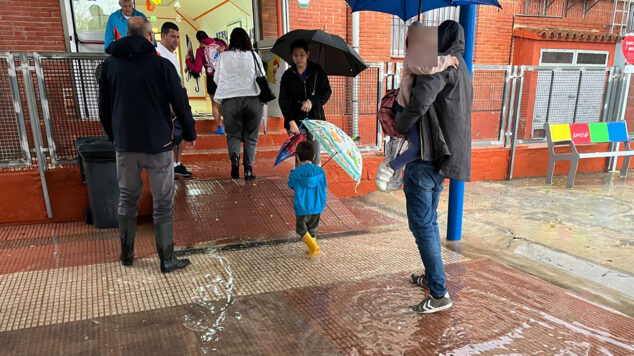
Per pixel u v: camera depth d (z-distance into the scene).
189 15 14.46
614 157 8.58
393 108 3.07
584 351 2.56
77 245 4.20
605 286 3.56
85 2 7.37
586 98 7.96
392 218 5.45
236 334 2.68
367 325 2.82
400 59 9.25
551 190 7.04
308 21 8.14
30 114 4.68
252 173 5.66
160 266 3.63
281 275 3.58
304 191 3.80
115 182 4.61
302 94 4.82
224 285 3.37
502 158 7.82
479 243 4.54
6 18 6.98
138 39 3.19
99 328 2.71
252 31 9.16
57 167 4.95
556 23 10.90
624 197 6.57
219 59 5.14
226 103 5.21
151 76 3.18
